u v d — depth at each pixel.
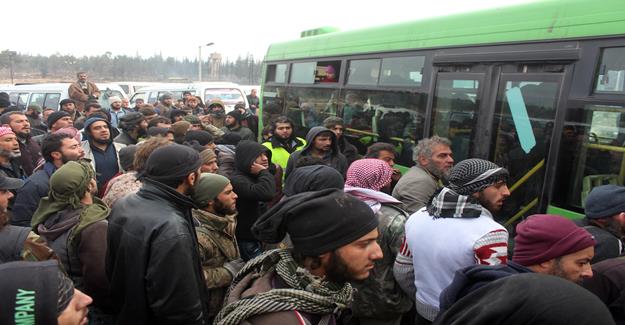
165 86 18.22
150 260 2.28
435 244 2.40
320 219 1.51
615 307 2.18
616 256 2.59
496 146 4.46
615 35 3.52
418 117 5.41
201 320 2.38
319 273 1.58
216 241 2.96
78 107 11.52
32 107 9.38
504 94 4.40
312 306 1.48
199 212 2.99
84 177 2.85
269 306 1.44
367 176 3.33
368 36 6.44
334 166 4.91
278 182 5.34
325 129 4.86
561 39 3.92
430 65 5.26
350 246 1.52
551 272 1.94
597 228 2.70
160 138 3.57
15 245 2.33
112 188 3.45
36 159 6.10
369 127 6.30
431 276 2.43
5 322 1.19
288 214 1.56
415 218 2.61
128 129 6.84
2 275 1.24
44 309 1.23
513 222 4.24
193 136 5.48
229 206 3.08
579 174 3.71
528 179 4.12
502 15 4.50
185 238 2.34
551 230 1.93
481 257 2.27
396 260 2.71
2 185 2.70
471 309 1.18
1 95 8.32
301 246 1.52
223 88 17.19
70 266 2.72
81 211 2.82
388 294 2.79
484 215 2.44
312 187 2.74
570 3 3.90
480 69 4.65
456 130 4.91
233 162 4.71
